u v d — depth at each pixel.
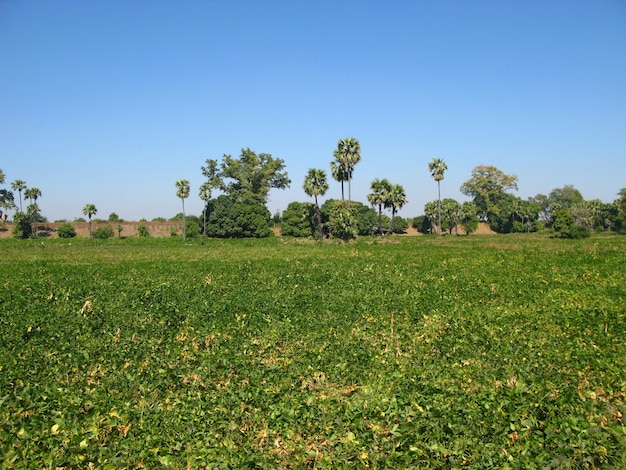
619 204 99.69
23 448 7.54
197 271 34.22
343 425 8.26
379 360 11.79
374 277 27.97
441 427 7.85
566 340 12.93
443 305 18.72
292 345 13.66
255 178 104.00
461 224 109.31
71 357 12.48
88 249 68.19
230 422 8.48
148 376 10.91
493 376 10.34
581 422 7.73
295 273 31.20
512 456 7.12
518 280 24.91
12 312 18.41
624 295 19.69
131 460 7.36
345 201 76.00
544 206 148.12
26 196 96.81
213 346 13.77
